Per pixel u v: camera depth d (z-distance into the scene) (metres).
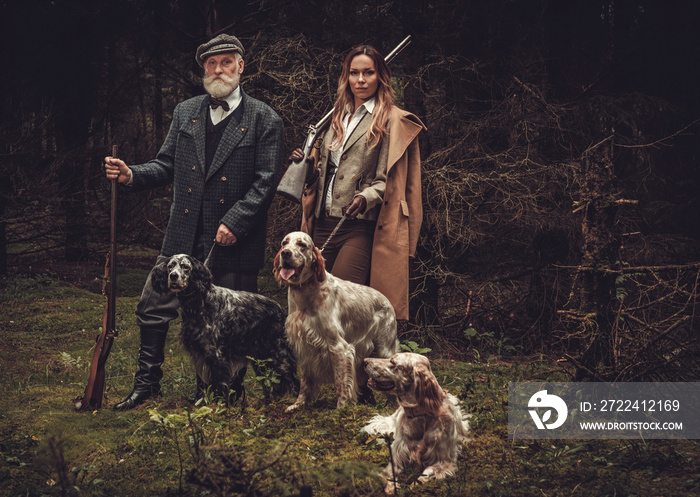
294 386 4.69
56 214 10.52
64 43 10.62
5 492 3.10
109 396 5.03
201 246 4.82
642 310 4.58
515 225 7.55
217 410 3.64
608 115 7.68
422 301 7.54
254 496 2.55
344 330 4.27
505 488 3.01
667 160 8.76
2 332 7.17
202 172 4.77
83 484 3.21
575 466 3.30
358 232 4.74
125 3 10.23
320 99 7.56
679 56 8.52
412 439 3.31
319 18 8.30
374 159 4.72
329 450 3.50
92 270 10.93
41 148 10.34
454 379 5.36
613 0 8.52
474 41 7.84
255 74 7.61
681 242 7.86
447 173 7.13
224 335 4.50
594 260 4.36
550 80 8.09
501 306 7.84
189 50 10.23
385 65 4.82
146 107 13.15
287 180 4.67
